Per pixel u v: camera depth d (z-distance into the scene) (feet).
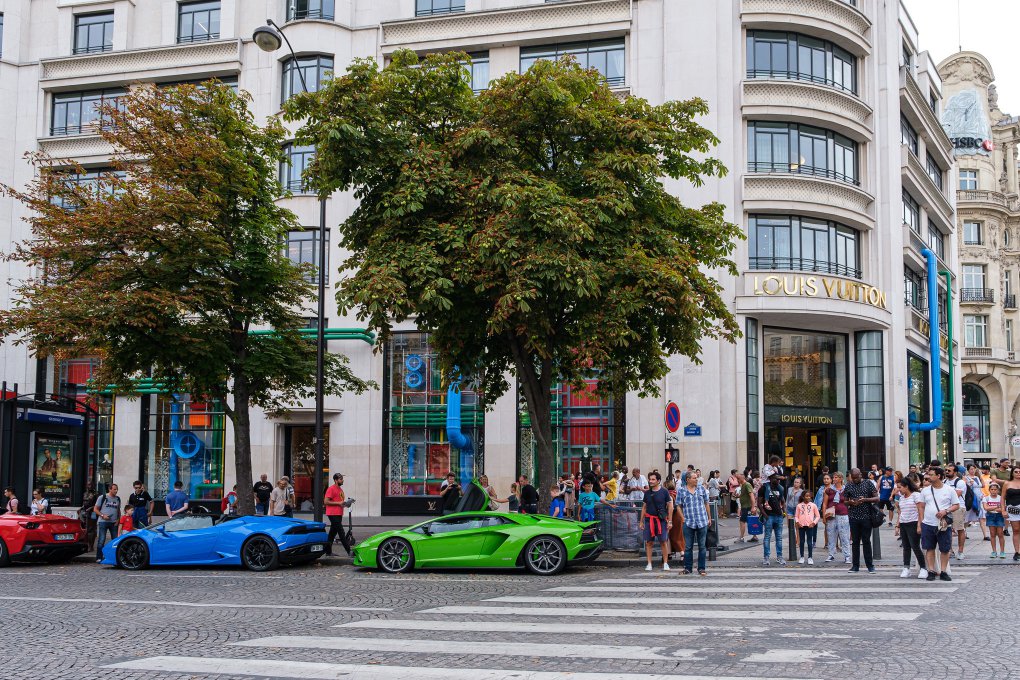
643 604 38.01
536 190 51.52
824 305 96.02
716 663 25.57
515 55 99.40
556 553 51.16
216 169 63.31
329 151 54.08
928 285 126.00
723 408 92.68
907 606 36.37
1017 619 32.91
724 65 96.32
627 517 60.13
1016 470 53.88
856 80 106.11
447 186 54.03
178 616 37.09
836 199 99.86
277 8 103.65
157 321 60.29
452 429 92.94
